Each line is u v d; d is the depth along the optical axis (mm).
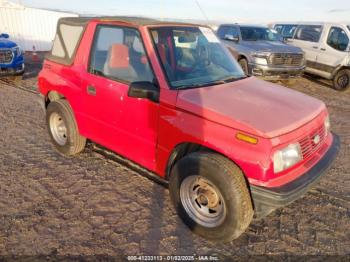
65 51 4520
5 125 6285
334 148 3545
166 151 3340
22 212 3557
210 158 2895
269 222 3531
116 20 3818
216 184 2879
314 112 3330
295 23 13781
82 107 4270
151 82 3404
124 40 3695
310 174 2996
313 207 3834
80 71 4184
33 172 4445
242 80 3906
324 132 3490
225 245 3158
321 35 12016
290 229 3424
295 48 11094
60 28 4656
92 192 3998
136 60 3557
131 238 3215
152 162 3572
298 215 3672
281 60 10562
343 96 10484
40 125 6348
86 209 3656
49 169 4547
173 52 3576
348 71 10867
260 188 2717
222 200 2908
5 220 3410
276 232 3371
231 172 2812
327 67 11602
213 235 3080
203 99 3137
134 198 3896
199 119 3008
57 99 4777
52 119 4922
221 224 2984
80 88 4207
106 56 3865
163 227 3393
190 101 3082
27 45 21734
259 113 2986
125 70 3648
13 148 5207
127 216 3555
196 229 3209
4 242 3096
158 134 3371
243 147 2758
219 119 2895
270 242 3219
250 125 2754
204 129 2967
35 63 15609
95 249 3051
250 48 10648
